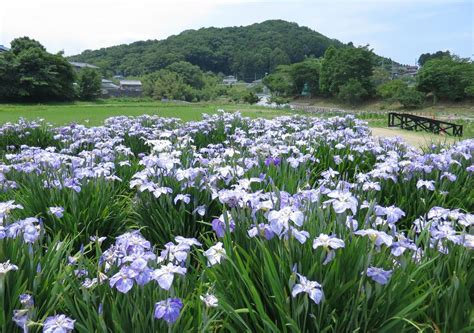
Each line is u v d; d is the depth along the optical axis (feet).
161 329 7.61
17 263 9.23
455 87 205.36
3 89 232.53
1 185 17.61
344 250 8.85
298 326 7.75
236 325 9.01
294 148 20.53
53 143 36.35
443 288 9.68
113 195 17.70
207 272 9.45
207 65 604.08
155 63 546.26
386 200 15.85
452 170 18.54
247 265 9.11
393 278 8.52
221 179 15.74
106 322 7.98
